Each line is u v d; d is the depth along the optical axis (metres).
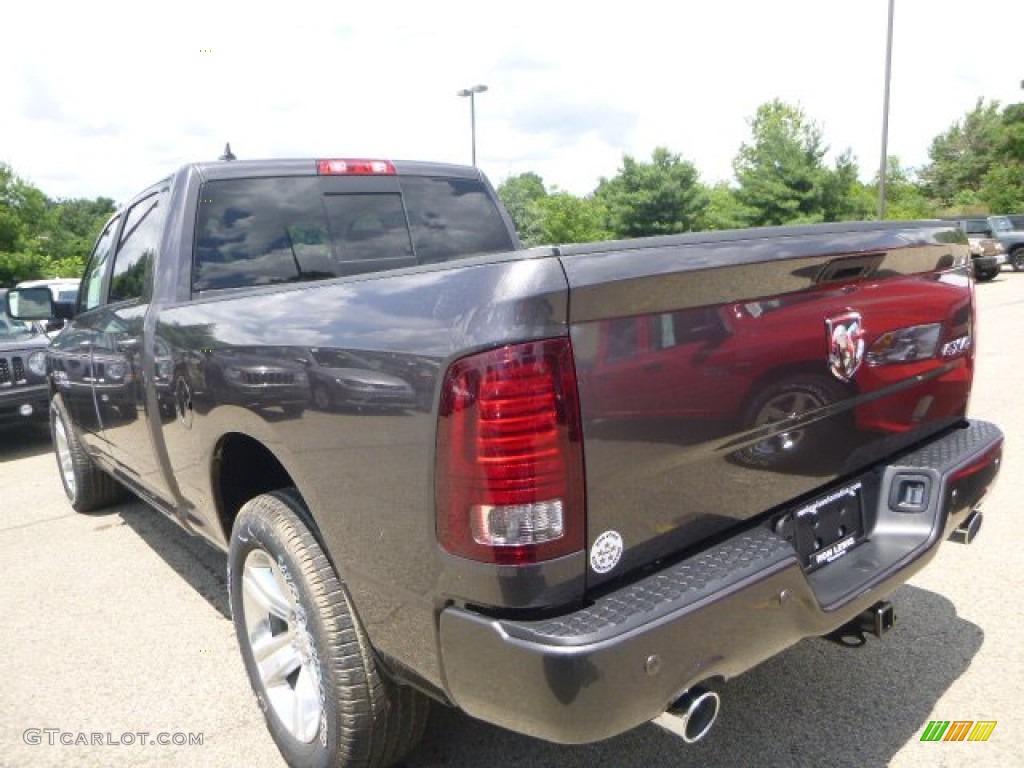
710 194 42.25
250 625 2.78
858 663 3.13
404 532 1.95
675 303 1.90
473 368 1.74
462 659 1.87
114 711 3.08
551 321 1.71
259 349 2.45
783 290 2.17
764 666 3.14
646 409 1.87
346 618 2.29
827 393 2.37
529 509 1.73
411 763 2.65
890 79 22.95
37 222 35.09
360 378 2.03
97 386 4.23
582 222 42.72
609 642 1.71
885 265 2.51
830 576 2.43
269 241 3.67
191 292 3.44
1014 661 3.09
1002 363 9.02
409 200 4.14
